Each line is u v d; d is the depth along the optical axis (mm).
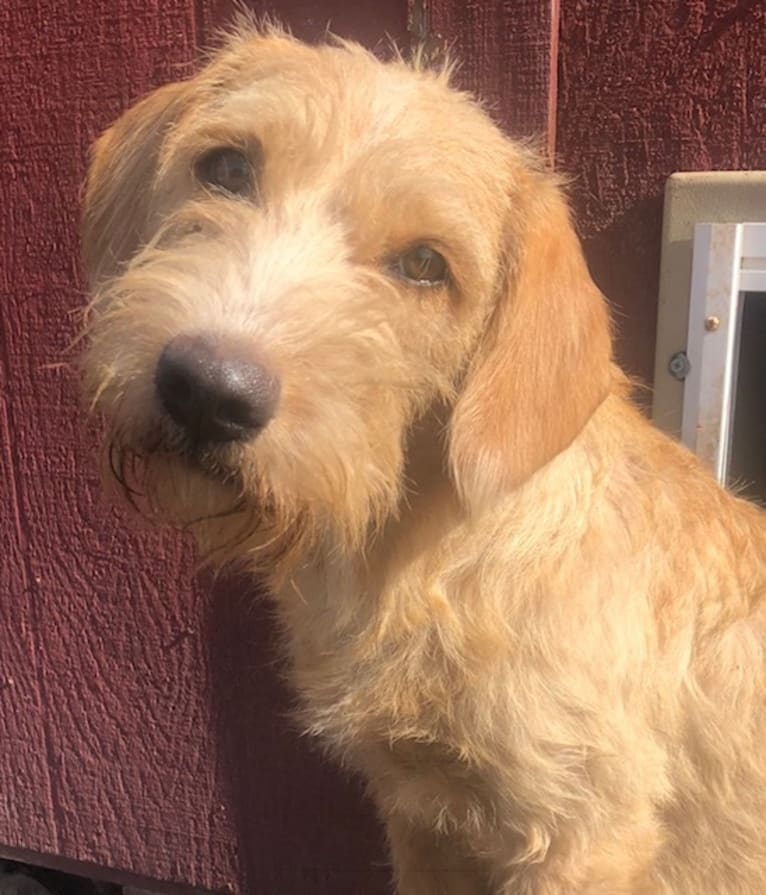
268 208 317
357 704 363
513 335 324
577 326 324
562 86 421
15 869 621
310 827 525
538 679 334
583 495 353
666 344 421
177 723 537
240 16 447
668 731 358
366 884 521
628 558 354
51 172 490
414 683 347
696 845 374
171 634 525
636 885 348
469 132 339
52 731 566
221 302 275
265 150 323
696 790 365
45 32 478
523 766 337
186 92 369
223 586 509
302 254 298
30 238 500
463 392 334
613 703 341
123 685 543
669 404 426
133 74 469
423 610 344
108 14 468
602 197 425
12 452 531
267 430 274
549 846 347
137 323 280
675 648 358
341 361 290
